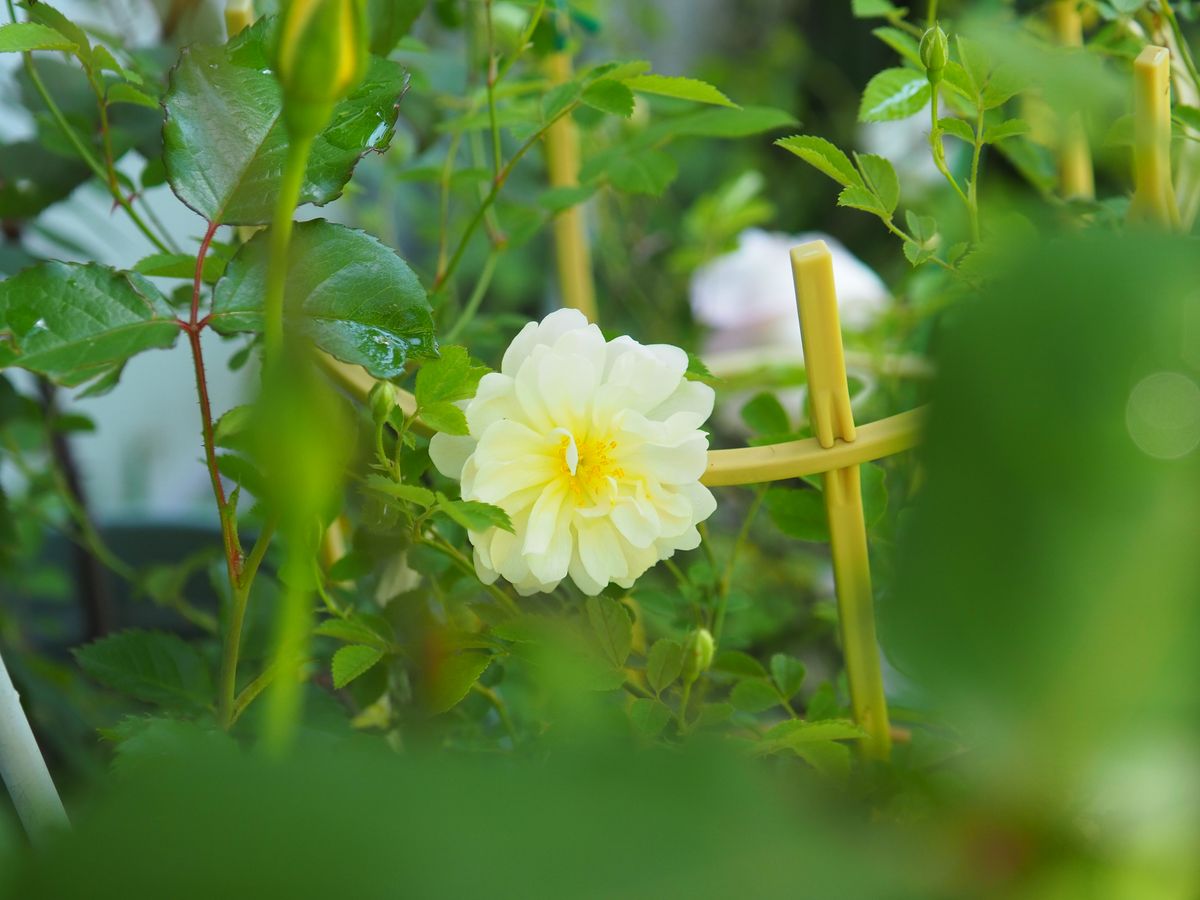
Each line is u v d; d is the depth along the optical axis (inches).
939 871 7.2
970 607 6.8
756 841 6.1
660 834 6.0
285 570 24.3
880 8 27.8
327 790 5.4
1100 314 6.6
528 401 23.9
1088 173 29.4
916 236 26.1
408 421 24.1
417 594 26.2
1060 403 6.6
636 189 29.1
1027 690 6.8
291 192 19.6
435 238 42.5
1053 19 28.8
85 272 22.8
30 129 34.3
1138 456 6.5
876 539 26.0
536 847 5.6
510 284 50.3
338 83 18.5
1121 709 6.9
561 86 27.3
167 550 37.7
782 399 35.5
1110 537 6.6
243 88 23.3
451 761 5.9
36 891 5.2
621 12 59.4
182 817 5.3
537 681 24.8
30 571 35.0
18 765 23.0
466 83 33.0
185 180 23.1
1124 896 7.7
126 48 30.3
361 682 26.5
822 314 23.6
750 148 58.2
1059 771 7.3
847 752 24.2
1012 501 6.7
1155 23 28.3
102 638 26.6
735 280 43.7
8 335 22.5
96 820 5.3
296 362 9.0
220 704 24.2
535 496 24.1
